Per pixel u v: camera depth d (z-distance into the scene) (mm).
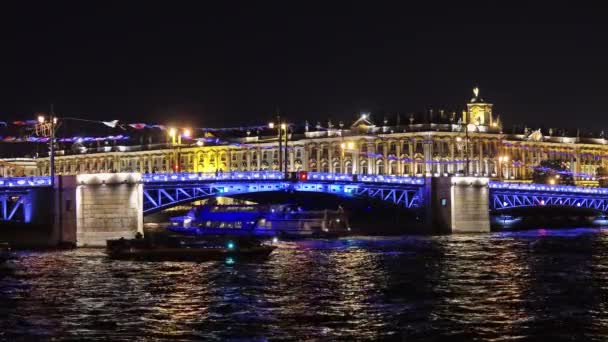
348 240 167625
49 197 152000
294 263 122188
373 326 78375
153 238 130375
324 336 75188
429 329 77000
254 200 199250
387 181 189375
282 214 180375
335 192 183375
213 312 84938
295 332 76625
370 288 98125
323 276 107875
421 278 105438
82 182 150500
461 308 85562
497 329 76875
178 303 89750
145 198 163500
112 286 100562
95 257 129750
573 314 82312
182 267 117812
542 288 96938
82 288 99188
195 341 74188
